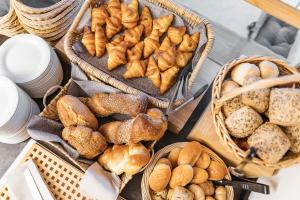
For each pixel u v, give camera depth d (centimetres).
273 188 108
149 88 122
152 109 114
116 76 124
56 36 135
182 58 121
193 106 125
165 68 121
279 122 93
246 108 97
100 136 109
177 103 114
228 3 174
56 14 124
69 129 108
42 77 121
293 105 91
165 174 106
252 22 172
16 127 114
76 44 124
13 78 119
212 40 119
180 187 105
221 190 110
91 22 128
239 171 103
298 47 148
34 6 127
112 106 113
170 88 123
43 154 118
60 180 116
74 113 110
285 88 95
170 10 126
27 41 123
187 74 119
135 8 125
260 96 96
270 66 103
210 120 115
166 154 115
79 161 110
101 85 117
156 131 107
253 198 115
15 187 111
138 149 107
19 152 124
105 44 125
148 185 109
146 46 124
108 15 128
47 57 121
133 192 119
